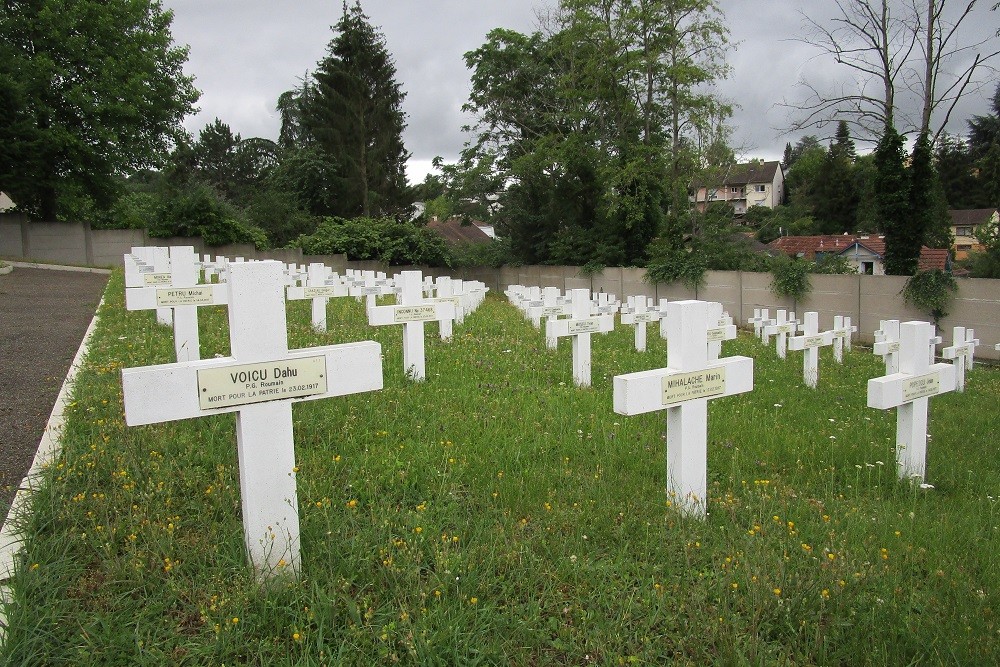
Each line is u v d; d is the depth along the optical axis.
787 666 3.34
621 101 33.88
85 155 30.97
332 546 4.11
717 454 6.44
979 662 3.38
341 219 43.59
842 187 58.38
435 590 3.70
